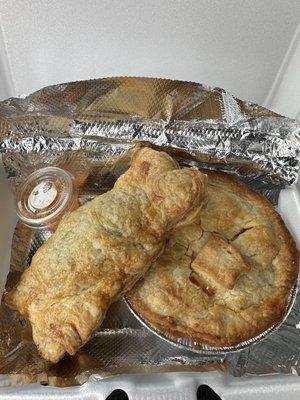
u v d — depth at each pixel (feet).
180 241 0.77
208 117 0.87
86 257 0.69
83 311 0.68
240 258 0.73
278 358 0.75
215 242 0.75
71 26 0.83
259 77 0.92
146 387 0.68
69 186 0.89
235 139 0.89
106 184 0.96
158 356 0.77
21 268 0.88
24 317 0.80
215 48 0.86
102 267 0.69
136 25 0.82
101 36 0.85
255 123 0.86
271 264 0.77
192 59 0.89
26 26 0.83
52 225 0.87
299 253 0.81
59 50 0.88
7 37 0.85
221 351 0.73
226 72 0.92
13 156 0.94
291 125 0.85
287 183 0.91
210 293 0.74
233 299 0.73
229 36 0.83
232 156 0.90
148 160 0.77
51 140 0.93
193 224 0.78
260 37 0.83
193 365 0.74
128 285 0.72
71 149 0.93
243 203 0.83
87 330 0.68
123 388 0.69
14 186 0.96
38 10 0.80
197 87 0.84
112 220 0.71
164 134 0.90
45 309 0.70
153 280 0.75
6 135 0.91
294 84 0.89
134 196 0.74
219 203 0.80
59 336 0.68
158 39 0.85
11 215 0.93
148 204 0.73
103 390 0.68
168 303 0.74
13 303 0.75
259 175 0.92
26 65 0.92
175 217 0.72
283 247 0.79
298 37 0.82
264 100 0.97
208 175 0.87
